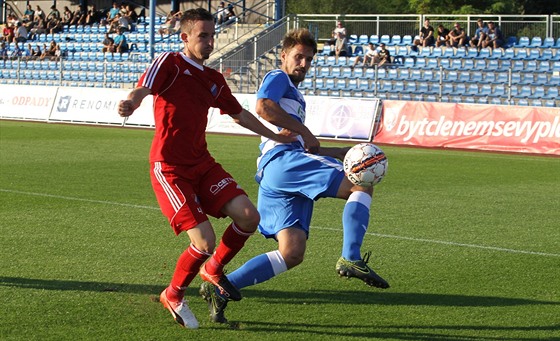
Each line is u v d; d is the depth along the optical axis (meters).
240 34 58.16
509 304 10.51
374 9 96.31
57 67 58.00
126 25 62.09
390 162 29.03
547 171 27.06
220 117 41.94
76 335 8.90
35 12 72.75
